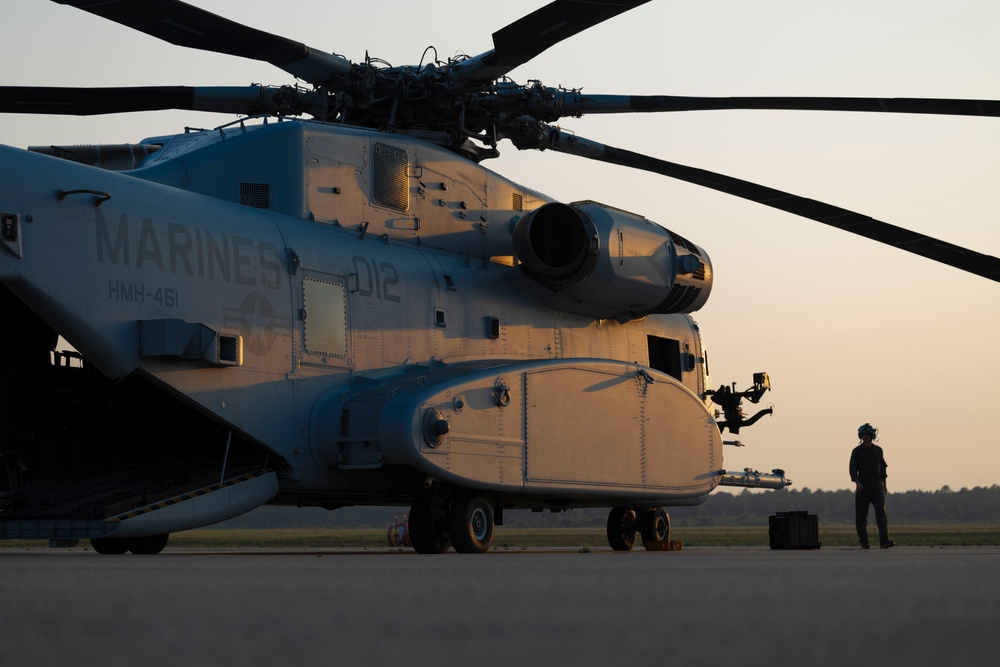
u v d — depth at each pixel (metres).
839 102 13.09
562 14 11.05
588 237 15.67
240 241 12.52
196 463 12.66
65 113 14.31
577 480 14.45
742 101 13.64
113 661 2.38
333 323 13.32
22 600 4.02
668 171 15.68
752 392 19.31
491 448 13.29
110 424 13.08
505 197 16.53
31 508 11.05
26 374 12.27
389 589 4.67
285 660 2.44
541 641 2.84
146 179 12.77
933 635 2.94
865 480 16.64
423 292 14.57
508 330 15.77
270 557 10.57
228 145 13.58
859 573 6.02
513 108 15.02
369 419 12.69
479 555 11.86
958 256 13.79
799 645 2.72
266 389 12.46
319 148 13.95
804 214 14.95
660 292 16.91
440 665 2.37
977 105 12.27
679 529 67.88
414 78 14.88
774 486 19.41
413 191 15.09
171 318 11.53
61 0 10.46
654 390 15.98
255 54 12.95
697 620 3.37
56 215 10.80
